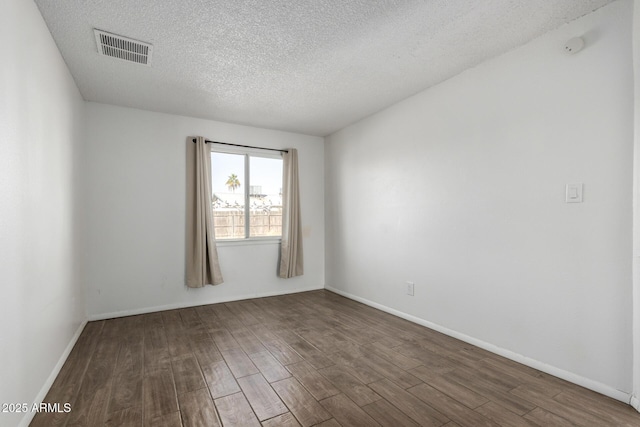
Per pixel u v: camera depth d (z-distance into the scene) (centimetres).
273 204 456
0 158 138
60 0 184
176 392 196
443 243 294
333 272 468
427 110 311
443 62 260
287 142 459
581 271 201
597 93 194
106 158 346
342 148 445
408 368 226
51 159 212
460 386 201
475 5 190
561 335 211
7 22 146
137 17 201
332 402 185
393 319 338
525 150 230
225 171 421
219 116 391
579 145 202
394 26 212
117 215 351
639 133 171
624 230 183
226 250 414
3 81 142
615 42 187
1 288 139
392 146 355
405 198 337
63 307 238
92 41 227
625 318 182
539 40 222
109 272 346
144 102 344
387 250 362
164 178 376
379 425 164
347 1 187
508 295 241
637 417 168
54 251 217
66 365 232
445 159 292
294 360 240
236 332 300
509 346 241
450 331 287
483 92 259
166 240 376
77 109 301
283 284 455
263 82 296
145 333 297
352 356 247
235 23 208
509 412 174
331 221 472
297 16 201
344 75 283
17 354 154
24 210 165
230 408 180
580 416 170
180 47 236
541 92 221
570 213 206
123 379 212
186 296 387
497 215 249
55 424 166
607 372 190
